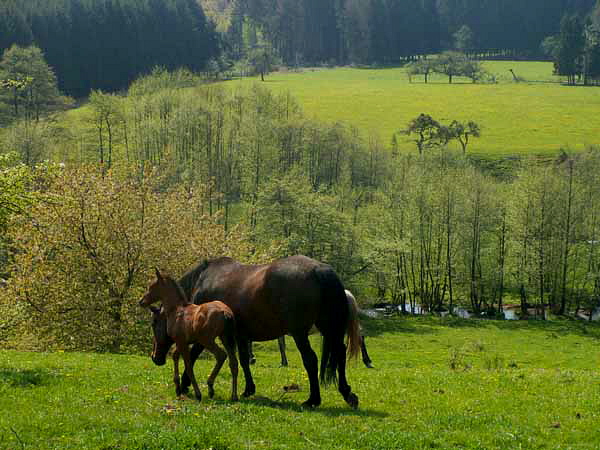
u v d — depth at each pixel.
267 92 147.88
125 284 34.25
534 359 51.19
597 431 12.51
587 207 83.31
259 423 12.32
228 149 112.50
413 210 85.19
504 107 189.38
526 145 153.88
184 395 14.77
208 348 13.84
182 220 40.66
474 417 13.22
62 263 34.50
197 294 15.34
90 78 186.62
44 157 99.69
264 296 13.91
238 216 94.50
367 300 76.50
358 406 14.16
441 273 83.81
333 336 13.66
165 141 116.69
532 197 81.56
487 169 139.00
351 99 199.00
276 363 40.06
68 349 32.97
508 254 84.06
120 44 194.12
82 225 34.19
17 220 33.50
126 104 131.75
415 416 13.37
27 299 33.75
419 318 73.62
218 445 11.12
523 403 14.92
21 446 11.10
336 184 105.44
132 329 32.94
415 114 183.12
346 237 73.31
